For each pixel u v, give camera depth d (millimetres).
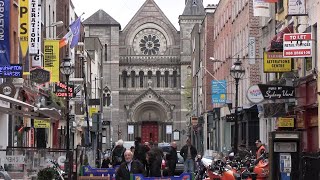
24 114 26578
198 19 126062
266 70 33094
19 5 34719
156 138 125312
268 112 36781
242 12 53438
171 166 32688
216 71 74500
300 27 32750
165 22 127750
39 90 43094
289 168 22750
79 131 65562
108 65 124125
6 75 27500
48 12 50750
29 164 21578
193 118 84688
